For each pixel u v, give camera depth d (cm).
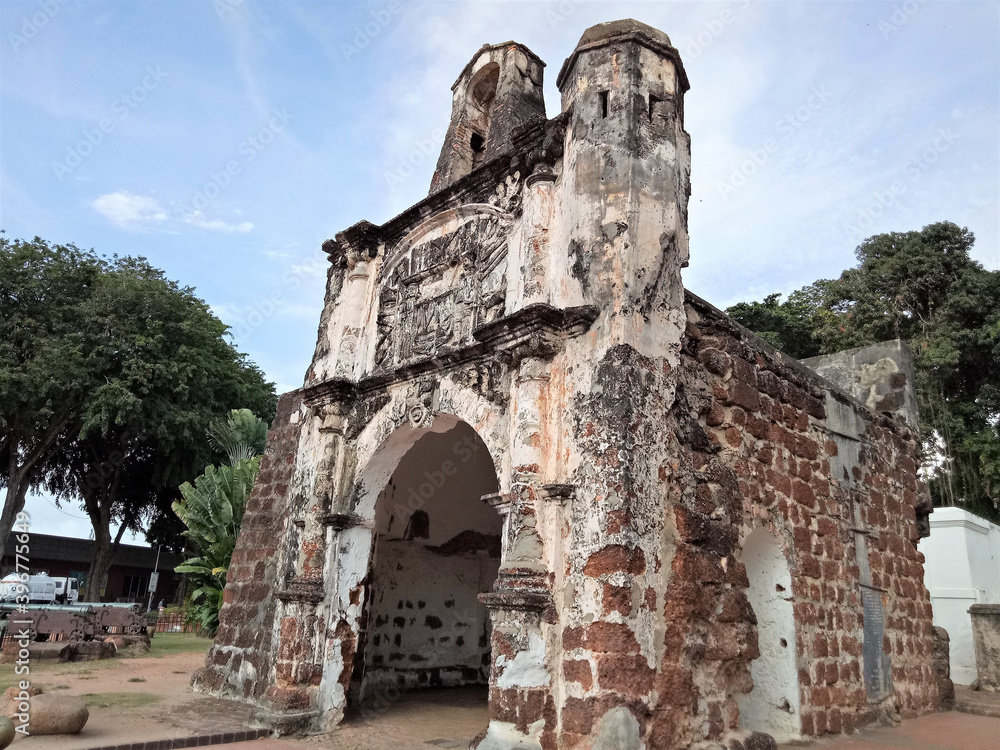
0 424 2550
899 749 799
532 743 616
